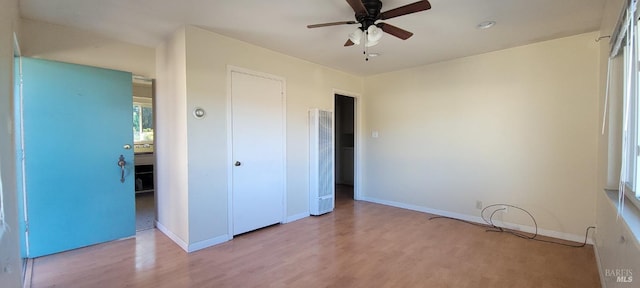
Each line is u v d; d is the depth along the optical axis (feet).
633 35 5.50
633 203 6.05
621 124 7.82
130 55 11.07
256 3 7.91
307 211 13.87
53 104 9.12
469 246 9.93
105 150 10.16
